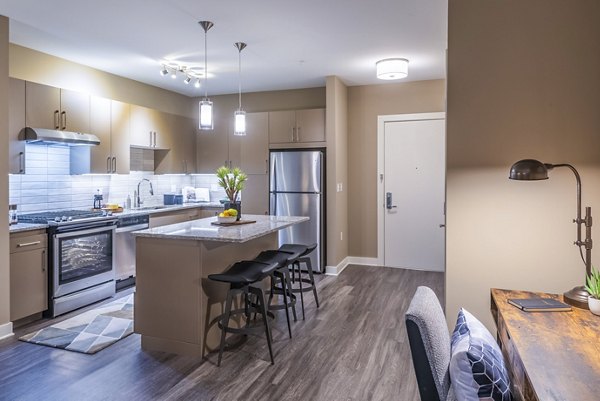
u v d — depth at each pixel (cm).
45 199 436
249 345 319
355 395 246
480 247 243
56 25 349
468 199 243
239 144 604
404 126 564
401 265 577
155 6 311
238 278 276
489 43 237
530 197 234
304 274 539
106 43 397
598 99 223
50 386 257
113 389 253
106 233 432
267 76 529
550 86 229
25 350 308
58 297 378
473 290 245
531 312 181
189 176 659
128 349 311
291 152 550
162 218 521
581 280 229
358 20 342
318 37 383
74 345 316
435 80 547
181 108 635
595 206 225
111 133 473
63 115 412
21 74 404
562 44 227
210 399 242
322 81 556
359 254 595
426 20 344
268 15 330
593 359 136
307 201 542
